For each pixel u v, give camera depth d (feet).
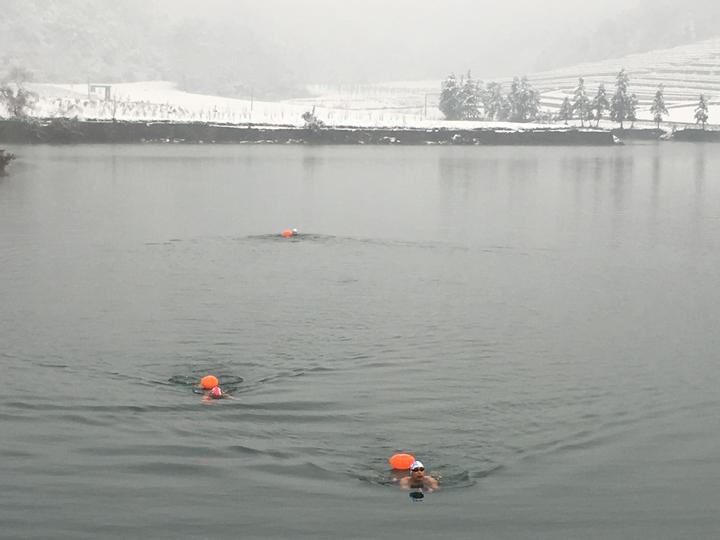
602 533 73.00
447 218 225.15
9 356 107.55
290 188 285.02
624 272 160.56
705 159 445.78
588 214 237.66
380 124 553.64
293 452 84.28
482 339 117.80
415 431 88.99
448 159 421.59
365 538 71.97
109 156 386.73
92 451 83.76
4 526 72.49
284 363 106.83
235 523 73.46
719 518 75.10
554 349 114.11
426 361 108.58
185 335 117.08
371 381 101.55
